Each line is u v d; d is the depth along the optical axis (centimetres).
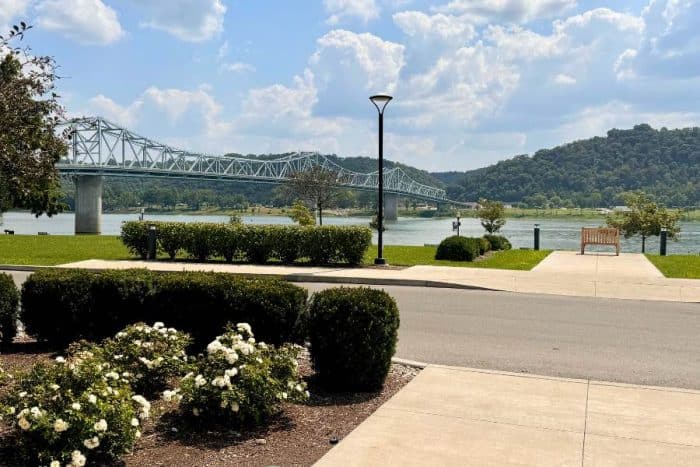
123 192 12050
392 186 10306
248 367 507
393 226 8319
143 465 432
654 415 532
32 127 755
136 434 436
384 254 2133
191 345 704
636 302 1182
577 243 4578
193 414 522
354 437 479
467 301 1184
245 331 595
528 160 16938
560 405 555
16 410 433
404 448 459
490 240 2480
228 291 690
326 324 598
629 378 670
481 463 434
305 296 694
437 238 5191
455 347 809
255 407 501
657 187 14588
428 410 540
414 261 1878
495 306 1127
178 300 709
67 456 404
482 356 763
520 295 1257
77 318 736
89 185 6006
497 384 618
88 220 5975
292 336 683
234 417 507
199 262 1820
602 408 548
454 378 638
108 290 730
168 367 579
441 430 494
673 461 441
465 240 1956
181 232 1872
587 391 597
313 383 626
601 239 2172
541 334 893
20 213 13938
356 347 591
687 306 1143
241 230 1820
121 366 554
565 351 791
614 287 1336
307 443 475
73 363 495
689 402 568
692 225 9300
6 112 716
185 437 485
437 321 985
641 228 3559
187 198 11650
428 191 12519
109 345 584
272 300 677
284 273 1532
